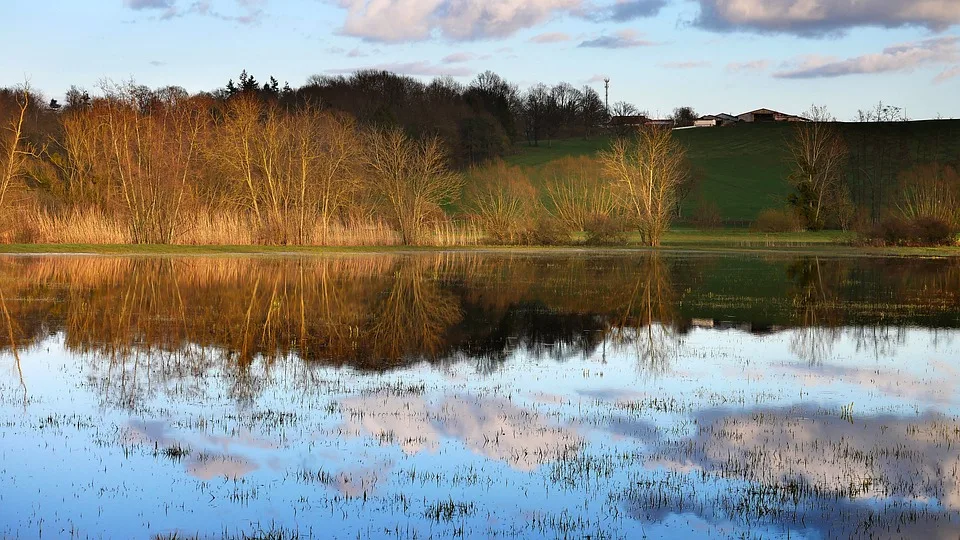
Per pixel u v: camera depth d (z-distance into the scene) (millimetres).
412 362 19953
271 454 12859
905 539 10016
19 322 24969
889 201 109625
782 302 32250
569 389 17297
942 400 16500
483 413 15242
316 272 42375
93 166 62625
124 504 10961
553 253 63750
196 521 10469
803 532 10219
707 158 142125
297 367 19141
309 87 136375
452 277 41406
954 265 52594
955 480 11906
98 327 24281
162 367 18969
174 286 34500
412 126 117312
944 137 139125
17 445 13211
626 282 39719
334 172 65312
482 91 160875
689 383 17938
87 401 15891
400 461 12602
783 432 14203
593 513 10766
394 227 69000
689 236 88812
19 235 54031
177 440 13500
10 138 59500
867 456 12922
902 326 26234
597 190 84125
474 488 11562
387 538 10031
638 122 170875
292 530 10227
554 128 174250
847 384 17906
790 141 146250
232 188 66188
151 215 57688
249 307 28625
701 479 11922
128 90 59531
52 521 10438
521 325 25984
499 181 78938
